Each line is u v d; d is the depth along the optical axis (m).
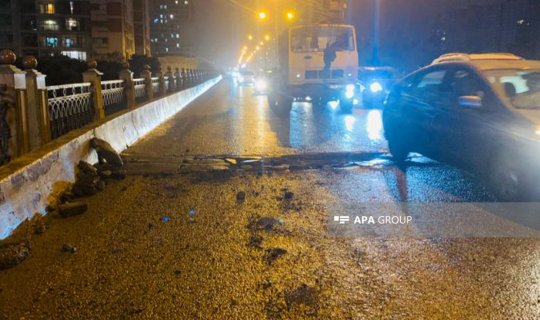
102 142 9.01
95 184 7.40
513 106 6.50
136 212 6.27
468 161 7.02
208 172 8.64
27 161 6.12
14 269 4.54
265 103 26.55
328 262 4.56
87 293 4.01
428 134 7.95
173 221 5.87
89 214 6.21
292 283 4.12
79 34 89.06
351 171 8.57
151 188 7.55
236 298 3.87
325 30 18.30
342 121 16.64
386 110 9.31
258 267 4.46
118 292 4.01
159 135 13.69
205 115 19.77
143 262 4.62
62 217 6.08
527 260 4.55
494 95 6.73
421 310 3.66
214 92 40.50
